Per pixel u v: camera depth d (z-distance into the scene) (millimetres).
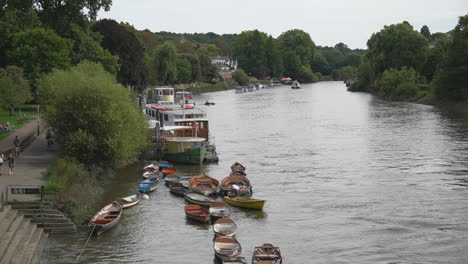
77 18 106875
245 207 50562
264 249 38438
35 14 103562
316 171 66062
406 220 46250
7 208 40969
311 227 45062
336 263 37750
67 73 64500
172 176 60469
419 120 112812
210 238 42500
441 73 142500
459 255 38781
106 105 59469
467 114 119500
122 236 42281
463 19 148375
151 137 74000
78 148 57156
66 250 38875
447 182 58500
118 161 61094
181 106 91812
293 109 149375
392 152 77062
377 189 56531
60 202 44281
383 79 181250
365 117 122938
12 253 34344
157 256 38719
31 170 53500
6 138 71688
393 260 38156
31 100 104000
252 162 72500
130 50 131375
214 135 98500
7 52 102812
